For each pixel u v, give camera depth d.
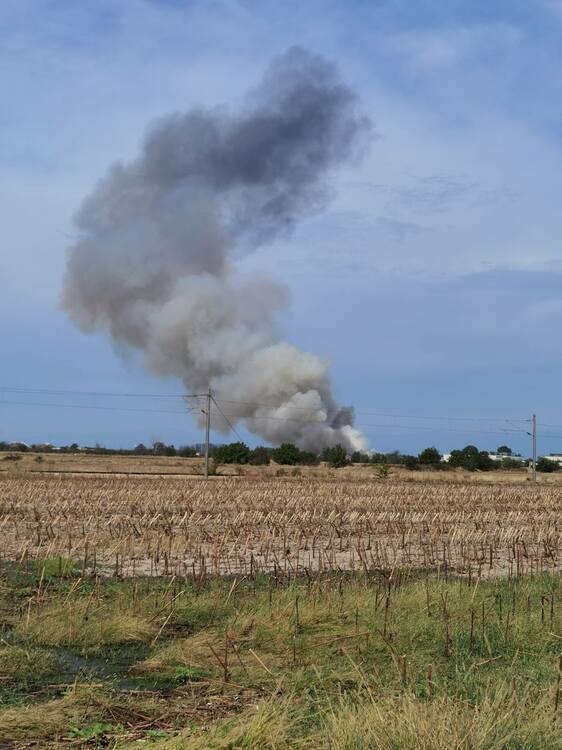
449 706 8.56
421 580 18.73
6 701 9.99
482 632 13.13
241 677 11.16
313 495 53.66
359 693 9.77
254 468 107.50
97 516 34.81
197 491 54.09
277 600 15.40
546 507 48.44
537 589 17.61
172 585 17.64
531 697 9.59
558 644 12.95
